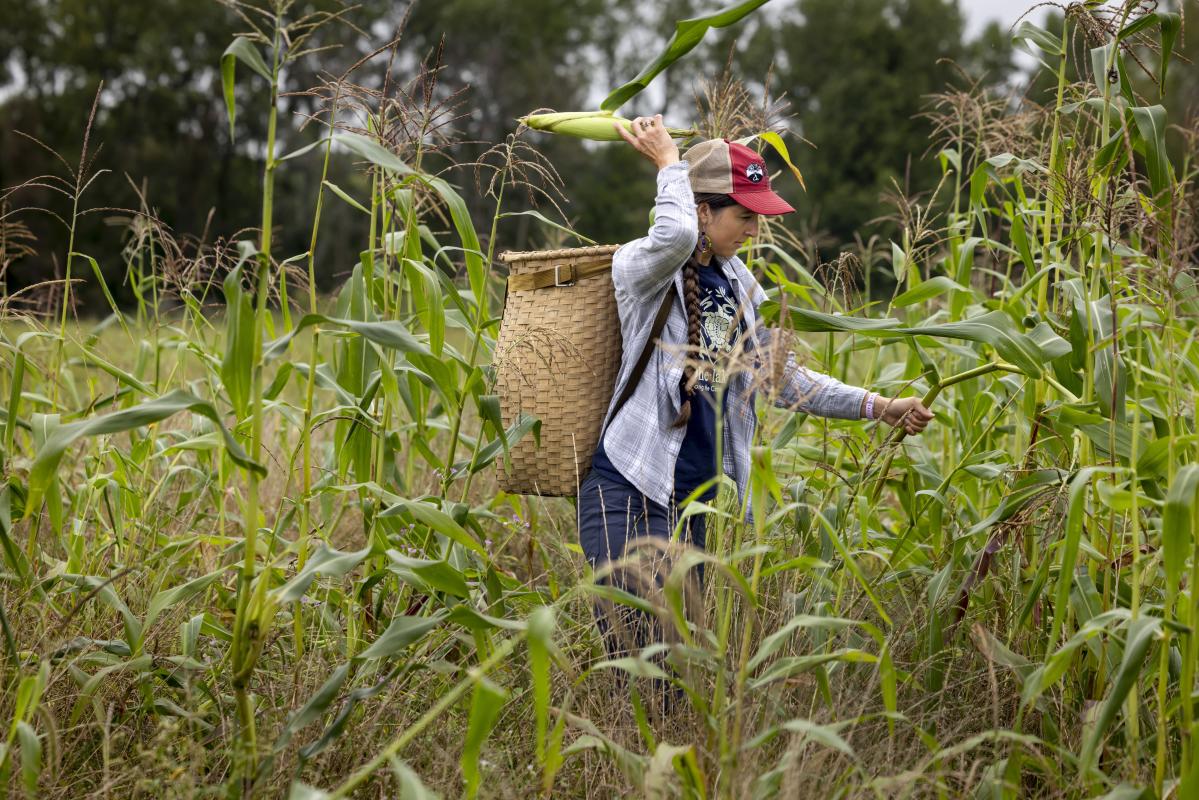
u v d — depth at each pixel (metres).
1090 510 3.29
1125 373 3.10
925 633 3.55
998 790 2.70
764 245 4.65
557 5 56.22
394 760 2.30
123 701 3.15
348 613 3.55
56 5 49.97
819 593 3.41
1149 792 2.50
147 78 48.75
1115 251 3.35
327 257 39.19
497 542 5.03
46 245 38.62
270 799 2.81
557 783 3.00
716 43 55.72
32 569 3.53
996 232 5.02
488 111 51.31
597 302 3.49
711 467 3.52
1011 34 3.71
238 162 49.59
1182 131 3.35
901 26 50.22
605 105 3.59
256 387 2.65
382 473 3.54
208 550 4.30
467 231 3.47
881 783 2.53
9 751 2.61
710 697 3.04
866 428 4.46
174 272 4.30
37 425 3.51
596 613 3.41
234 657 2.72
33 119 44.31
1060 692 3.22
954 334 3.21
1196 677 3.01
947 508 3.87
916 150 45.47
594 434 3.52
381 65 36.59
